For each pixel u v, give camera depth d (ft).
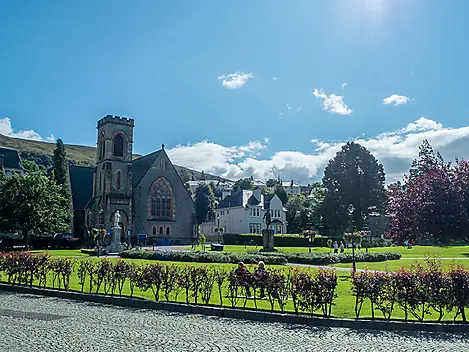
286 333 39.17
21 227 182.09
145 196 268.00
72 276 78.33
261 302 55.06
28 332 36.52
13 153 271.90
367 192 284.20
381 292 44.09
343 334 39.24
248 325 42.68
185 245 259.39
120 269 57.88
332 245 213.46
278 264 119.14
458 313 43.83
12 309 48.39
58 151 310.86
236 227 323.98
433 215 56.18
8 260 67.77
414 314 43.98
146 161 288.10
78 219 275.18
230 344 34.37
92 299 56.44
